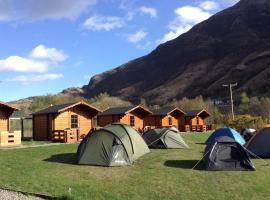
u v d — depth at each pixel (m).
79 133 34.00
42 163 19.14
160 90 162.25
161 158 20.91
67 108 33.50
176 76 183.62
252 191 14.24
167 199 13.20
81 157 19.09
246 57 158.50
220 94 124.56
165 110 49.38
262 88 108.56
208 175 16.44
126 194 13.62
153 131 26.55
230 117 59.50
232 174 16.61
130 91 197.88
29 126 49.50
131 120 42.19
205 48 192.62
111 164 18.48
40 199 12.30
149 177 16.12
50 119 33.41
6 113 29.34
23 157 21.03
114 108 44.19
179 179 15.76
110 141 19.14
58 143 29.77
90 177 16.09
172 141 25.88
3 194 12.80
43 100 69.94
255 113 64.38
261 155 20.98
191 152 23.45
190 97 140.00
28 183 14.60
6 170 17.14
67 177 15.98
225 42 188.12
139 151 21.50
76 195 12.72
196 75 165.88
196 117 53.19
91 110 35.50
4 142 27.47
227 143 17.95
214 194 13.81
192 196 13.55
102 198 12.81
